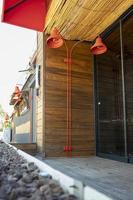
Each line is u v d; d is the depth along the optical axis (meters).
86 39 5.96
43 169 2.43
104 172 3.54
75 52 5.92
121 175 3.30
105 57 5.63
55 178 1.94
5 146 6.04
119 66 5.05
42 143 5.35
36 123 6.18
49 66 5.60
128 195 2.24
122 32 4.95
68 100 5.66
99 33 5.67
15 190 1.59
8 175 2.14
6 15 5.12
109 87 5.42
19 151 4.43
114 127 5.13
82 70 5.93
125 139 4.66
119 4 4.52
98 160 4.95
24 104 10.05
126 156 4.57
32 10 5.33
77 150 5.59
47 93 5.49
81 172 3.52
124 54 4.96
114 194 2.28
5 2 4.99
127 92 4.84
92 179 3.01
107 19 5.06
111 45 5.39
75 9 4.67
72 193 1.52
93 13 4.80
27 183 1.86
